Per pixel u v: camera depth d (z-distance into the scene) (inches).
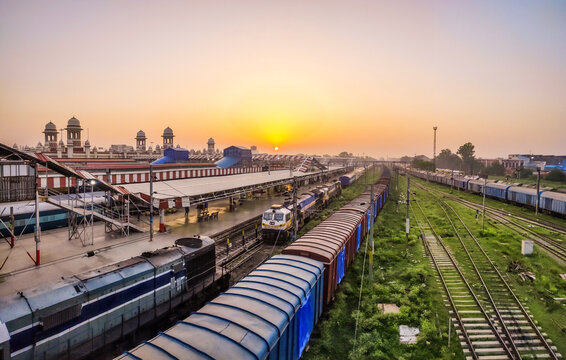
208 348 328.2
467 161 5757.9
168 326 636.1
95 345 510.9
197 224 1365.7
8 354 374.9
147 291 602.5
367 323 628.7
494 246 1123.9
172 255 668.1
